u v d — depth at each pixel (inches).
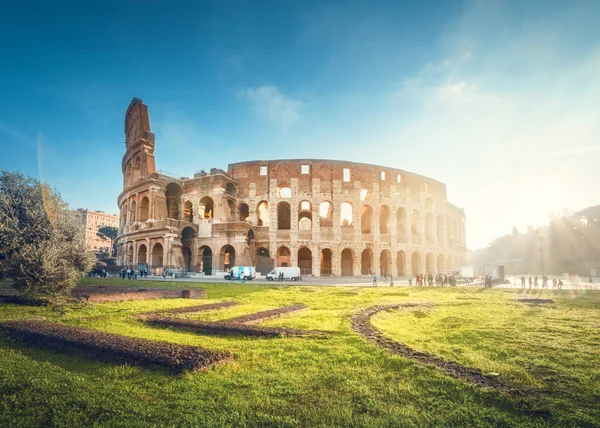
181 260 2476.6
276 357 454.9
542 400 321.7
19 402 310.8
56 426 275.0
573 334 623.8
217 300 1078.4
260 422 279.4
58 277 870.4
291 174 2812.5
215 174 2699.3
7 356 439.5
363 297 1214.9
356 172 2888.8
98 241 6968.5
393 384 363.9
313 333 583.2
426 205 3331.7
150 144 2915.8
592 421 283.0
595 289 1658.5
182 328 628.1
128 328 611.8
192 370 383.6
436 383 363.6
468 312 908.6
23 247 854.5
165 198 2677.2
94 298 902.4
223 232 2571.4
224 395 330.3
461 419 289.4
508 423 281.6
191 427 270.1
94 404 306.3
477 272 2876.5
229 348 492.7
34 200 943.7
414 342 553.6
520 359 466.0
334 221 2778.1
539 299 1136.2
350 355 459.2
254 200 2805.1
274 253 2696.9
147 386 350.6
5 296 868.0
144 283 1674.5
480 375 382.9
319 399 324.5
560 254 4611.2
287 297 1202.6
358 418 285.9
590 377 395.2
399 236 2989.7
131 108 3265.3
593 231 4252.0
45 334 493.7
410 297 1241.4
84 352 448.5
